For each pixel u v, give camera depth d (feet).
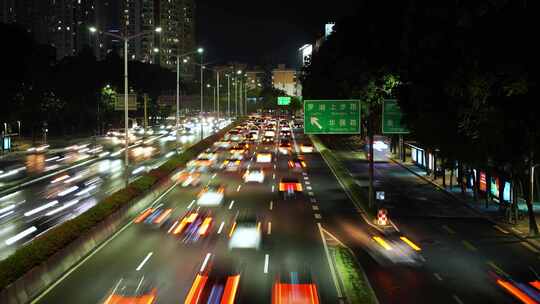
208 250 95.35
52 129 390.42
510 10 87.40
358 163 236.43
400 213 133.08
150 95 552.41
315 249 97.14
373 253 96.68
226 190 163.94
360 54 215.72
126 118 140.56
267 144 317.22
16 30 274.16
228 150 284.41
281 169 214.07
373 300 69.67
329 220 123.24
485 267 88.79
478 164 119.96
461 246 102.01
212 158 248.11
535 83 87.20
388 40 188.96
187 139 359.25
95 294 73.10
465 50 98.99
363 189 168.55
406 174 202.49
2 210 130.11
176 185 172.65
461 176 151.84
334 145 313.53
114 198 119.34
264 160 242.37
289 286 75.72
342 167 206.18
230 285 75.87
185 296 71.36
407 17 130.93
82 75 398.01
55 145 315.99
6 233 107.24
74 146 308.40
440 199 151.84
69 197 148.25
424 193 161.58
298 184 176.65
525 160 110.52
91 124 411.95
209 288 74.54
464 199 149.38
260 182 180.45
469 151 114.93
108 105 399.65
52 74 355.77
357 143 322.75
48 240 83.56
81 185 169.78
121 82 474.49
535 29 85.25
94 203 138.82
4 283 67.15
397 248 100.27
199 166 220.02
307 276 80.38
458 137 116.47
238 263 87.20
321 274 82.07
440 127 119.03
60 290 74.84
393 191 164.96
